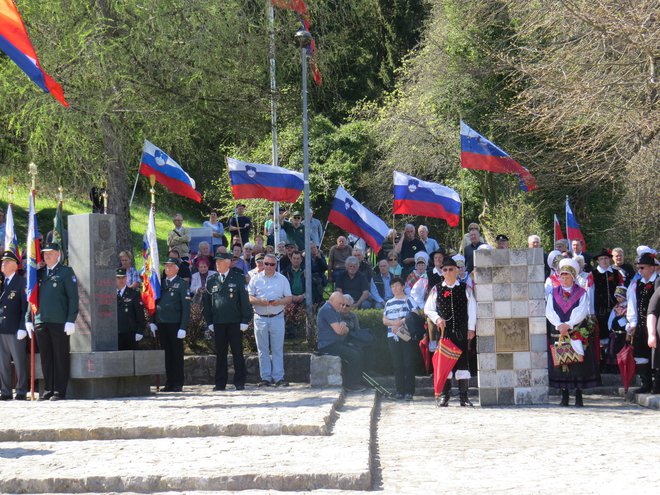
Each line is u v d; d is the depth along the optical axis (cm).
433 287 1365
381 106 3925
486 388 1359
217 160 2731
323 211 3619
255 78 2081
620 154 1991
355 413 1162
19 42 1236
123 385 1455
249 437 956
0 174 2342
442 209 1856
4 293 1426
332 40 2231
